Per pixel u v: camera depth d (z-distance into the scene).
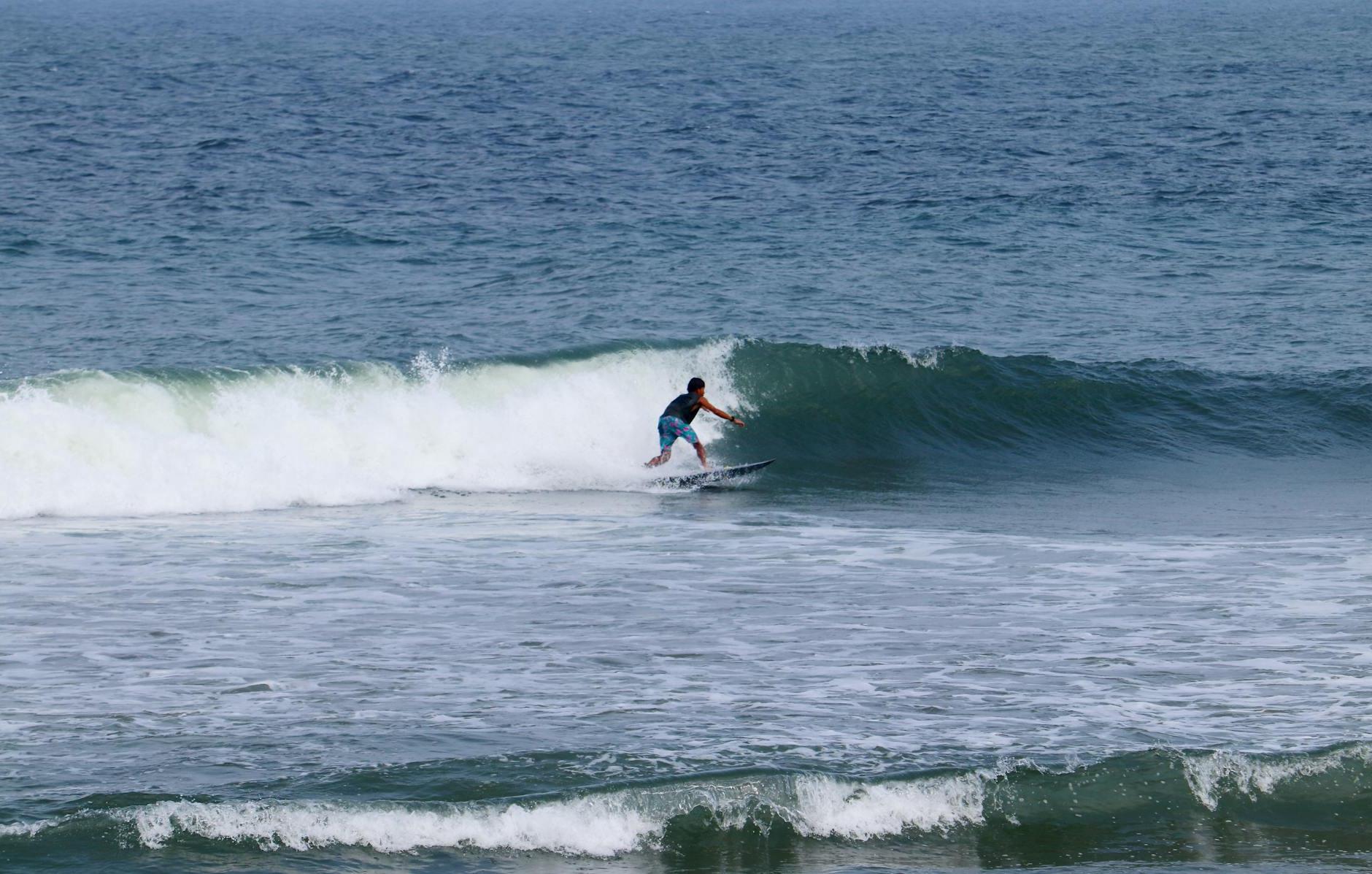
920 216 152.88
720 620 43.91
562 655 39.53
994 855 28.42
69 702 34.44
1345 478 79.44
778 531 60.84
